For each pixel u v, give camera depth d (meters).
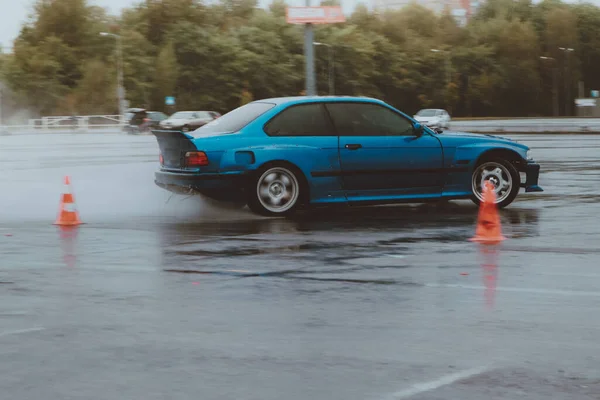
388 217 12.84
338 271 8.37
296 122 12.88
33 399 4.61
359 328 6.12
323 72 121.88
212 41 109.62
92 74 94.56
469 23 145.62
